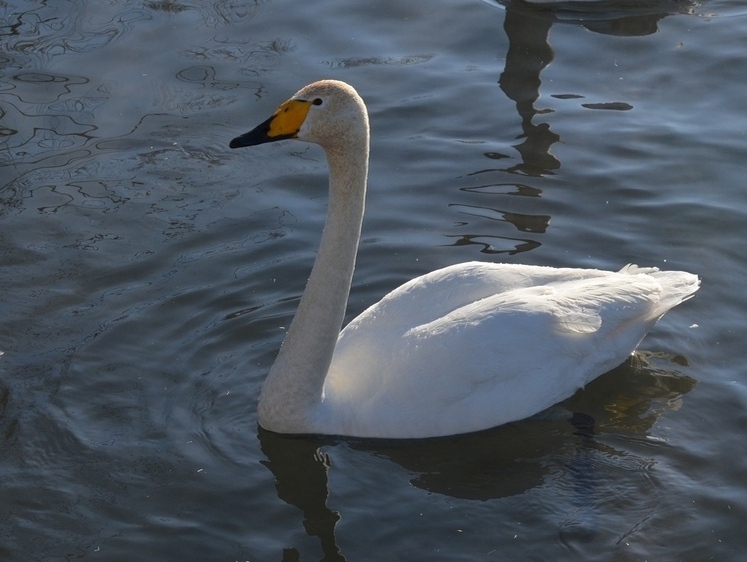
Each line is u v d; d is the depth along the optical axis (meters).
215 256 11.47
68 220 11.98
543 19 16.12
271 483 8.73
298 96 8.61
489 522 8.33
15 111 13.85
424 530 8.25
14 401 9.50
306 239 11.76
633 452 9.02
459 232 11.81
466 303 9.59
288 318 10.61
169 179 12.74
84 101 14.09
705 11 16.33
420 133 13.59
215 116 13.84
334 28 15.75
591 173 12.73
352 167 8.77
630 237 11.66
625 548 8.04
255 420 9.44
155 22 15.78
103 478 8.73
